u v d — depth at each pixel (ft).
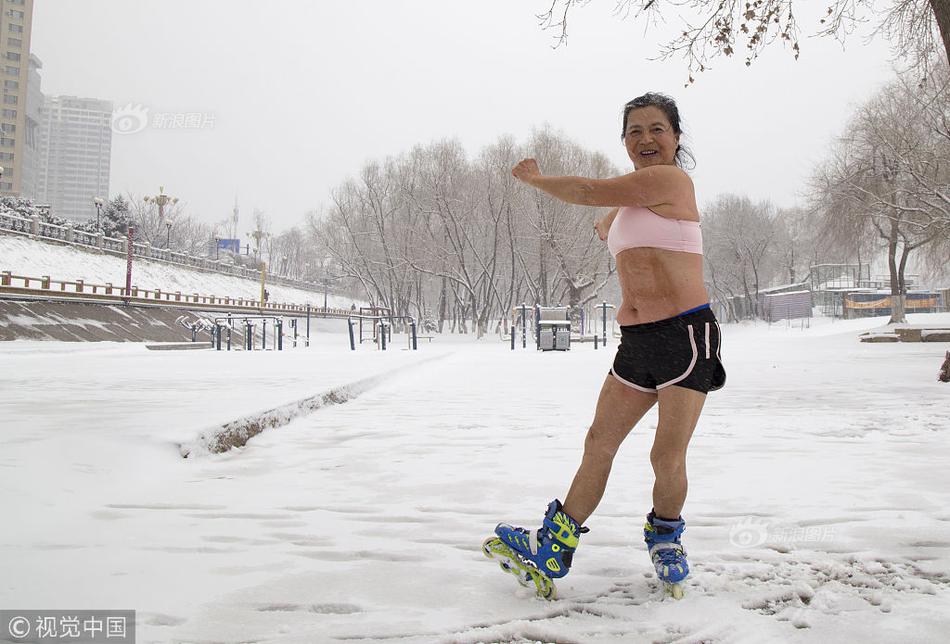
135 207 282.77
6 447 13.24
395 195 200.54
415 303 232.94
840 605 6.54
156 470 13.41
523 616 6.36
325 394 25.48
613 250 7.64
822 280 227.40
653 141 7.74
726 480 12.42
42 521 9.89
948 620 6.12
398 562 8.05
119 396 24.48
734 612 6.39
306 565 7.92
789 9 25.72
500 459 14.84
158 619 6.33
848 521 9.62
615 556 8.20
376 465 14.32
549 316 95.40
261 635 5.95
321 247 239.71
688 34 26.66
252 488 12.22
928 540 8.63
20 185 353.72
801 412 22.89
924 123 84.43
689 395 7.00
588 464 7.23
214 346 124.98
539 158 164.04
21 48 352.90
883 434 17.97
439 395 30.37
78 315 108.58
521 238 174.81
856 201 100.63
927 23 32.37
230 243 314.14
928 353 73.10
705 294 7.27
